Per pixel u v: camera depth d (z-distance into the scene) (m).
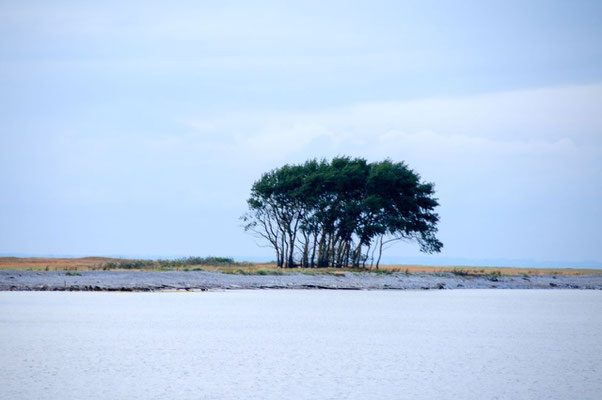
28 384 49.28
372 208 164.50
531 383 51.12
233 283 132.12
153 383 50.06
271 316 92.56
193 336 73.56
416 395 47.25
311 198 165.12
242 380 51.44
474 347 68.38
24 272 124.56
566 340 73.69
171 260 164.25
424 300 121.19
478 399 46.28
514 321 90.69
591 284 169.50
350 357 61.84
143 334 74.06
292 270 153.88
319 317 92.38
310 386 49.66
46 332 74.00
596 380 52.25
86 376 52.12
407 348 67.44
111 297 113.00
